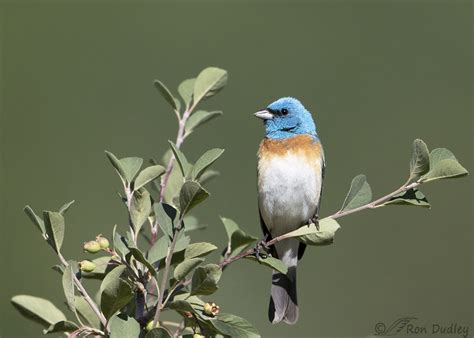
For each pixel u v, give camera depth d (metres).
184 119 6.16
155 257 5.14
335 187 13.46
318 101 14.34
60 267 5.16
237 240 5.52
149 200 5.30
